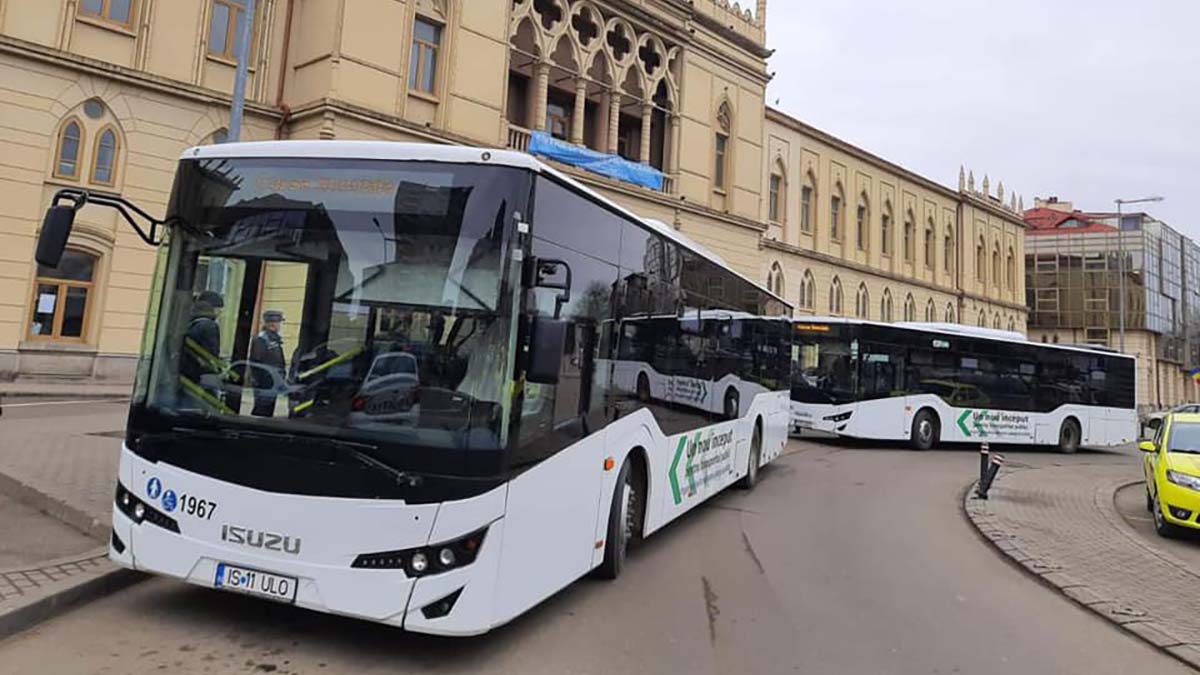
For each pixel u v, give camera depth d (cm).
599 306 599
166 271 501
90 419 1377
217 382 471
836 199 4238
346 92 2070
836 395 1906
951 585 724
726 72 3238
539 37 2616
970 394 2073
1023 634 591
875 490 1292
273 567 439
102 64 1900
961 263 5206
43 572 537
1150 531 1098
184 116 2038
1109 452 2594
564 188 531
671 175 3000
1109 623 629
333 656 460
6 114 1802
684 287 835
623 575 686
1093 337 7075
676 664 484
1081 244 7169
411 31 2219
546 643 505
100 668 425
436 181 473
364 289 465
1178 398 7756
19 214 1823
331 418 446
